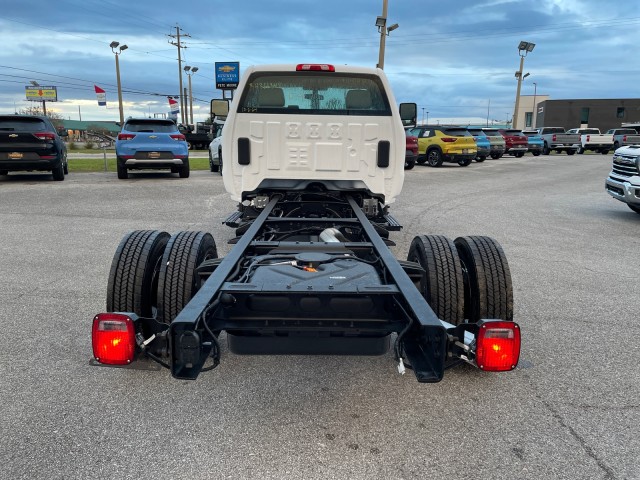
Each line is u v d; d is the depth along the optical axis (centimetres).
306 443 276
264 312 284
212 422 295
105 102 2309
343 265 328
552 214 1048
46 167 1388
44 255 654
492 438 282
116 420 295
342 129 574
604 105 6600
